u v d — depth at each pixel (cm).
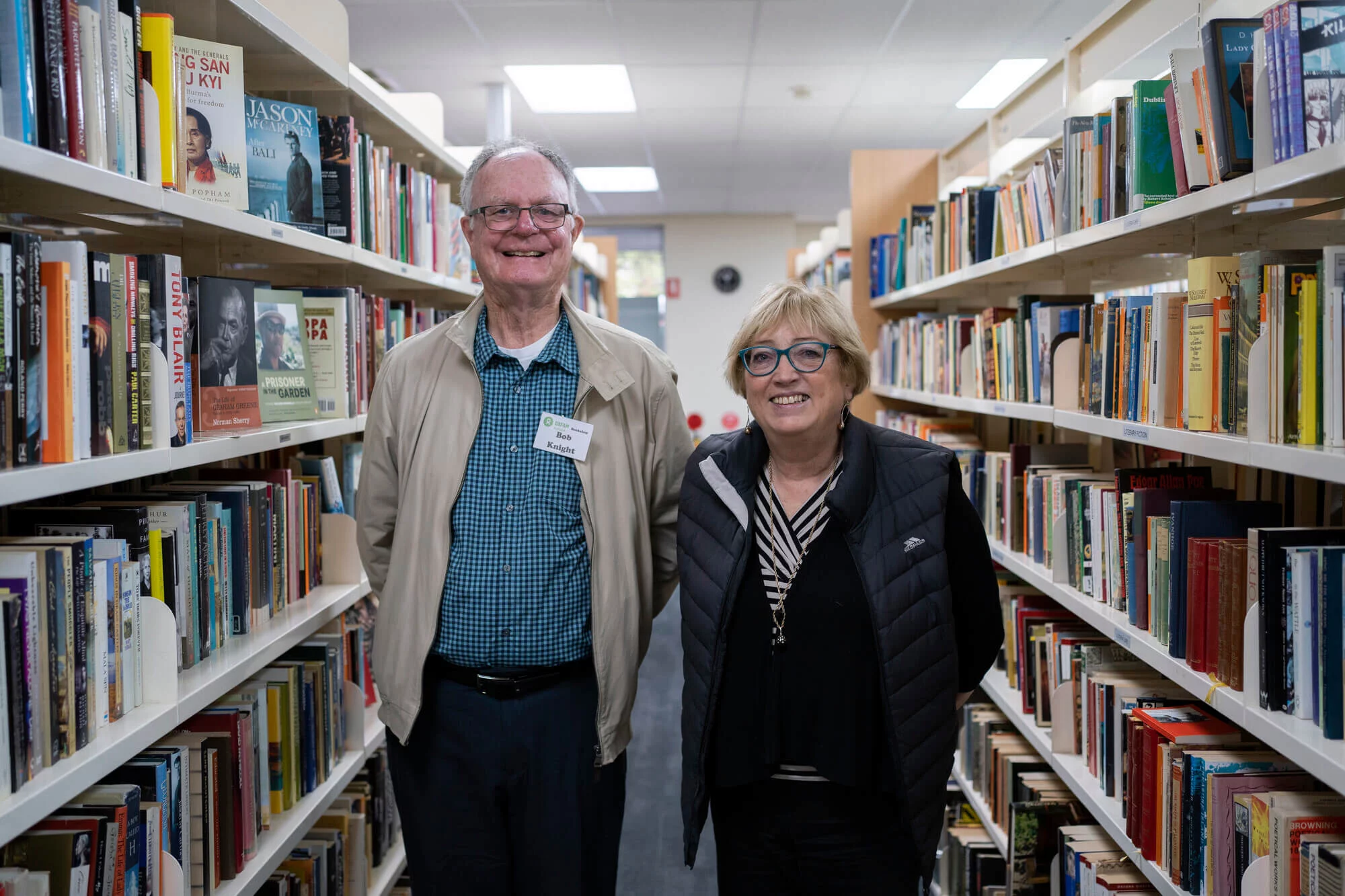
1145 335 177
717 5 438
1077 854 190
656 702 439
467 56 509
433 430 176
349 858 224
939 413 446
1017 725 238
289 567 198
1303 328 124
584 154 762
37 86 110
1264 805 129
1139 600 174
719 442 164
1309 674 121
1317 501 155
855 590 147
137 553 140
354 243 220
